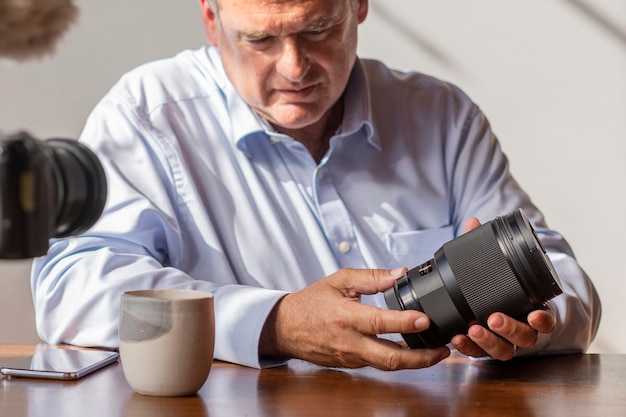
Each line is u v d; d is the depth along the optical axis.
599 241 3.32
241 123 1.90
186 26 3.01
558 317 1.59
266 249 1.89
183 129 1.93
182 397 1.21
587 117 3.29
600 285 3.34
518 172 3.32
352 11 1.74
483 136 2.05
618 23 3.25
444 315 1.31
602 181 3.31
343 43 1.72
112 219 1.76
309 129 1.94
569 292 1.66
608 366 1.47
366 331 1.32
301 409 1.16
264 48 1.69
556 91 3.29
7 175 0.87
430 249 1.98
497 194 1.99
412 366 1.33
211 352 1.23
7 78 2.93
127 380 1.23
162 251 1.87
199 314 1.21
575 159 3.31
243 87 1.76
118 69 2.98
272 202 1.92
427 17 3.28
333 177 1.95
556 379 1.36
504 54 3.28
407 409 1.17
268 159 1.94
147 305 1.20
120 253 1.66
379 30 3.29
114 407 1.16
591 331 1.72
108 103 1.92
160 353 1.19
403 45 3.29
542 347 1.55
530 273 1.27
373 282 1.37
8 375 1.31
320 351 1.37
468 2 3.27
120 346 1.23
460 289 1.29
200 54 2.03
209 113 1.96
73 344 1.57
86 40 2.96
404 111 2.03
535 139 3.30
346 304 1.34
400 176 1.99
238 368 1.41
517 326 1.29
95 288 1.56
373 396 1.23
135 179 1.84
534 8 3.26
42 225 0.89
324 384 1.30
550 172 3.31
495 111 3.30
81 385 1.27
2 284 2.97
